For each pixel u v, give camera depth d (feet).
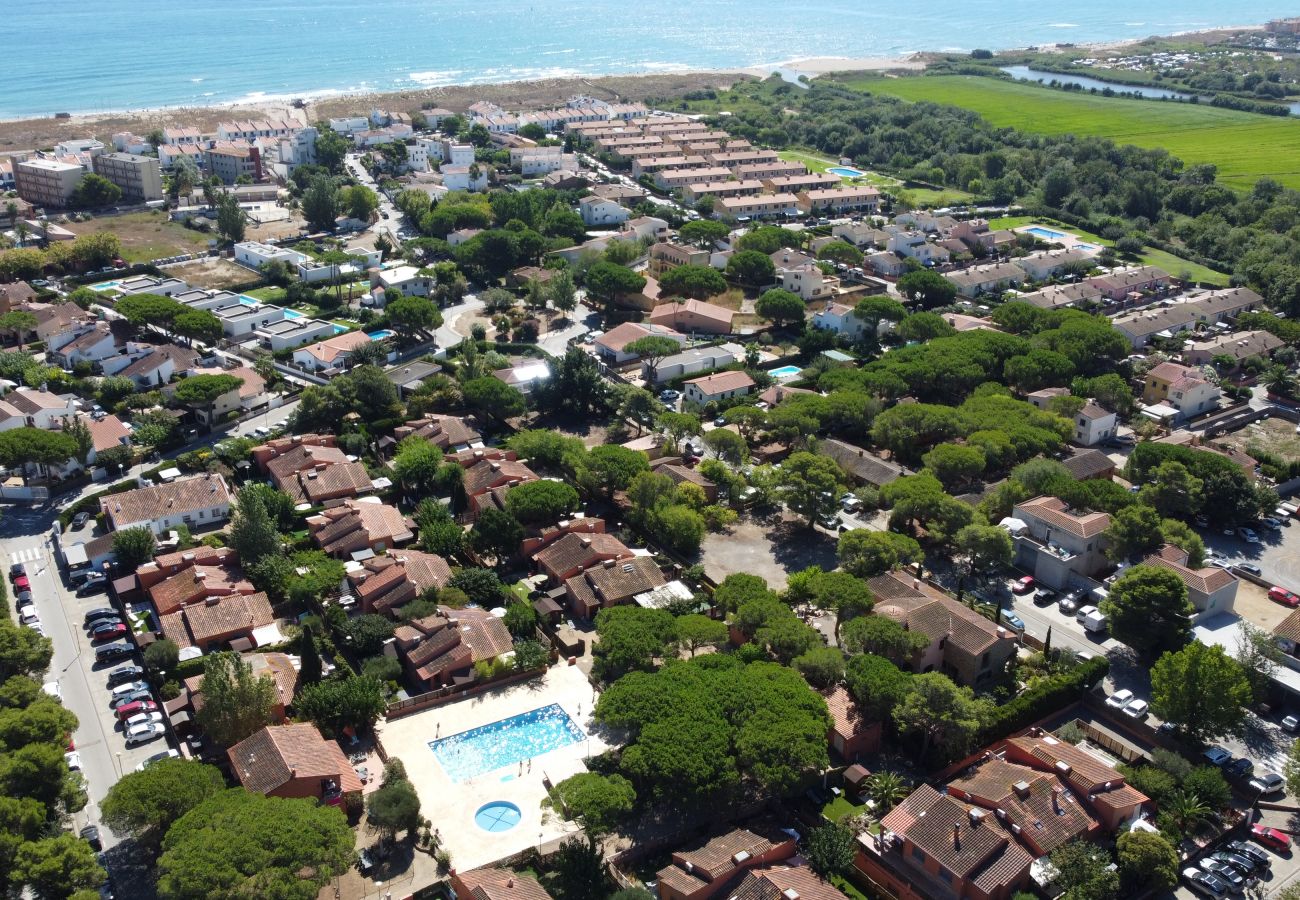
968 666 467.52
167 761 387.14
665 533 583.99
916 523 609.83
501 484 623.36
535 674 484.74
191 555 546.26
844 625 474.90
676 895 352.08
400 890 366.02
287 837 339.98
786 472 607.78
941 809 381.60
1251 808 406.62
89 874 346.74
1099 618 516.32
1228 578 520.01
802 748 396.37
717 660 453.99
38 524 608.19
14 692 415.85
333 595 539.29
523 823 398.21
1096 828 389.19
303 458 652.48
